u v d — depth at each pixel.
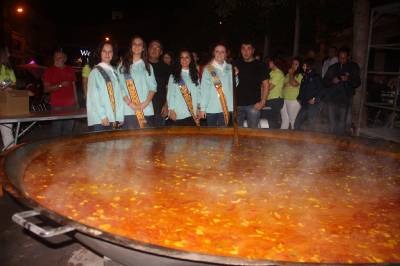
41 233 1.49
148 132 4.18
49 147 3.34
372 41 13.36
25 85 11.38
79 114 6.11
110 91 4.84
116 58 5.27
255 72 5.98
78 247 3.66
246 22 19.00
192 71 5.80
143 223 2.05
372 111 10.36
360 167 3.24
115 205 2.27
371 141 3.75
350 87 7.54
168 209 2.24
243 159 3.39
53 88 6.74
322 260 1.73
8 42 19.73
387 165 3.31
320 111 8.02
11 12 20.44
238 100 6.05
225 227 2.02
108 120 4.87
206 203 2.34
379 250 1.83
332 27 16.30
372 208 2.34
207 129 4.39
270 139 4.28
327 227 2.06
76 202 2.30
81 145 3.62
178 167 3.08
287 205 2.35
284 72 8.70
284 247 1.83
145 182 2.69
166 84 6.44
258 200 2.42
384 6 7.33
